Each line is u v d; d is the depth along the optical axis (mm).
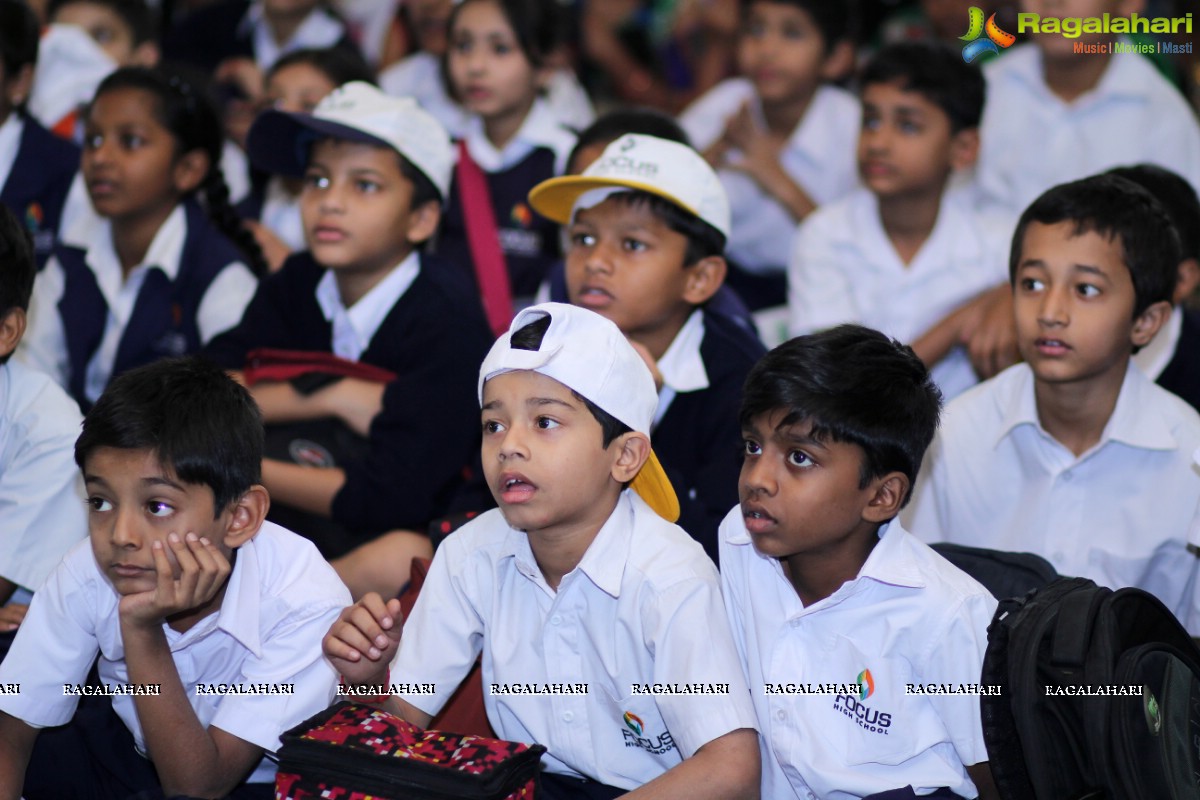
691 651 2352
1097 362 2988
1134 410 3098
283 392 3641
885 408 2393
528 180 5184
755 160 5484
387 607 2525
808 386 2359
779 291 5688
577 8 8055
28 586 3008
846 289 4695
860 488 2406
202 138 4336
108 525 2424
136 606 2377
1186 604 3045
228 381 2568
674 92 8016
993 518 3297
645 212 3363
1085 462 3143
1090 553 3137
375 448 3586
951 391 4379
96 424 2428
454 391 3617
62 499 3029
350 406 3613
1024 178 5371
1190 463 3055
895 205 4590
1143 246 2977
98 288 4359
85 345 4328
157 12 7230
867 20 7203
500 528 2598
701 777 2260
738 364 3445
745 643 2590
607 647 2477
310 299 3863
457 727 2770
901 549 2506
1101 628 2285
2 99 4738
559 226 5105
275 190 5453
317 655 2621
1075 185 3084
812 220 4836
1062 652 2270
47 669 2592
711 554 3031
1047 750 2277
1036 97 5352
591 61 8000
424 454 3555
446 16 6465
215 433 2449
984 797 2498
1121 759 2195
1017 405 3213
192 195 4363
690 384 3393
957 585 2467
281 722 2557
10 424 3029
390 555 3459
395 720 2389
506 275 4895
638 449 2443
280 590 2648
